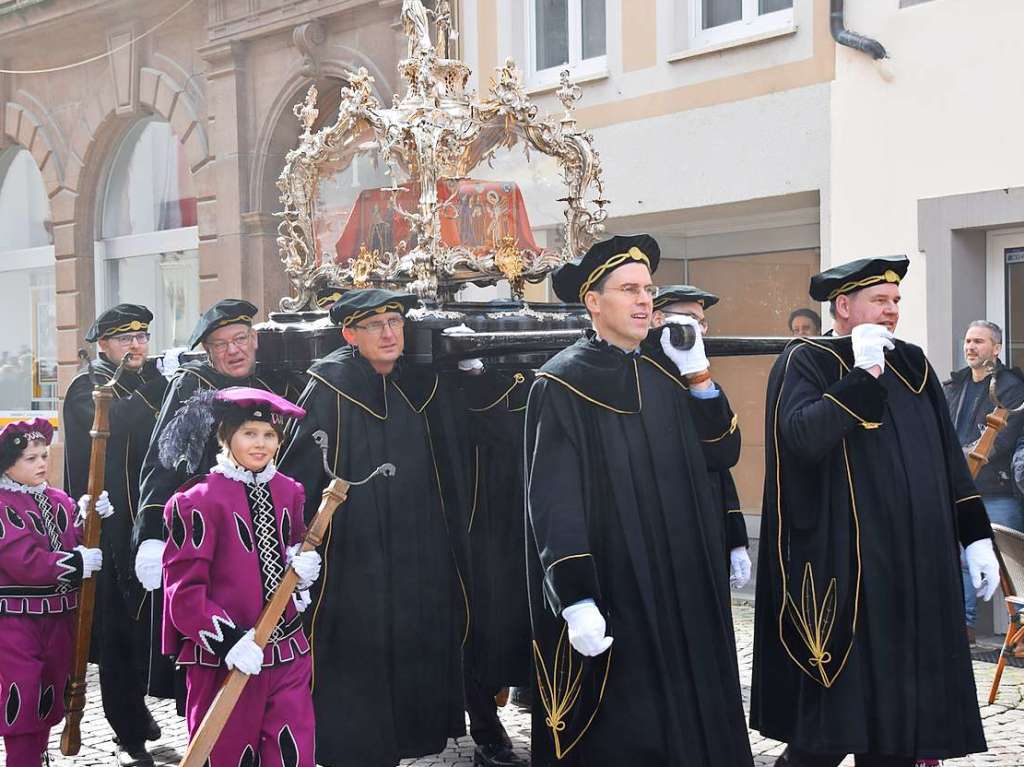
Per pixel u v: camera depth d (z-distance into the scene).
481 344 5.86
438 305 6.48
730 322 11.95
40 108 17.88
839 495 5.22
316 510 5.70
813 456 5.13
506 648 6.32
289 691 5.19
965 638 5.21
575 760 4.70
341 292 6.75
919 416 5.32
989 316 9.27
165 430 5.71
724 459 5.01
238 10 14.82
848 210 9.81
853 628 5.13
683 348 4.93
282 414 5.34
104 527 6.96
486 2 12.33
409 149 6.58
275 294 15.06
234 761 5.09
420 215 6.52
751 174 10.45
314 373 5.86
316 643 5.68
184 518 5.10
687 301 7.18
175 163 16.77
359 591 5.69
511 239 6.94
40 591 6.02
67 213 17.62
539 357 6.38
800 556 5.28
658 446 4.78
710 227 11.88
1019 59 8.82
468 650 6.24
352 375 5.84
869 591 5.15
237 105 15.02
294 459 5.74
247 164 15.06
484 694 6.45
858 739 5.09
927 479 5.23
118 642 6.73
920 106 9.35
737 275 11.91
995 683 7.41
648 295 4.81
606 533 4.70
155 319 17.12
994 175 8.95
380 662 5.68
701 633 4.70
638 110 11.22
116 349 7.47
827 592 5.18
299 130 15.00
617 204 11.40
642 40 11.16
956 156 9.16
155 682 6.46
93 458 6.31
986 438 5.74
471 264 6.67
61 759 6.83
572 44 11.88
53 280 18.55
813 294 5.60
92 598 6.23
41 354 18.75
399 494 5.81
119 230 17.56
